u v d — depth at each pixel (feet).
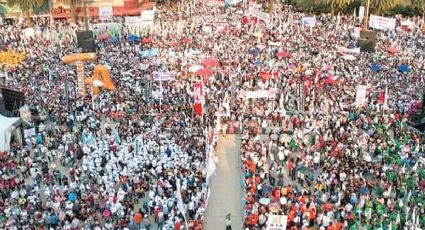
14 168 103.50
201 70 149.69
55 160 110.32
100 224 84.64
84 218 84.69
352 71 164.14
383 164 103.86
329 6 272.31
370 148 110.52
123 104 134.51
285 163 108.17
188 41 194.90
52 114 130.72
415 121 128.98
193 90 141.79
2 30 215.72
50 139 115.34
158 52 180.14
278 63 171.94
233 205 97.66
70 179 100.53
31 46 189.88
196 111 125.90
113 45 194.29
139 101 137.18
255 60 175.22
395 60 176.96
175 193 90.89
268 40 201.36
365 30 188.96
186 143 110.63
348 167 100.68
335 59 177.17
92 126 122.01
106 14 209.97
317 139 113.19
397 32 218.18
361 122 124.47
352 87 148.97
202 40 199.31
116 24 206.08
